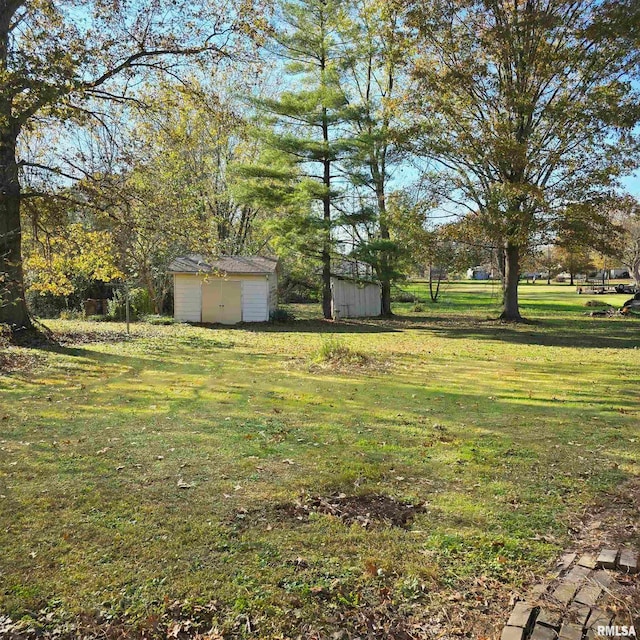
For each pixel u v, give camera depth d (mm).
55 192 12055
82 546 3160
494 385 8539
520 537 3309
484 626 2471
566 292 44062
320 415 6418
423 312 26891
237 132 13836
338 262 24719
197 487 4082
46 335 12906
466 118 18938
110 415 6281
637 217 19406
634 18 15898
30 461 4621
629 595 2609
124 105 12016
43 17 10992
